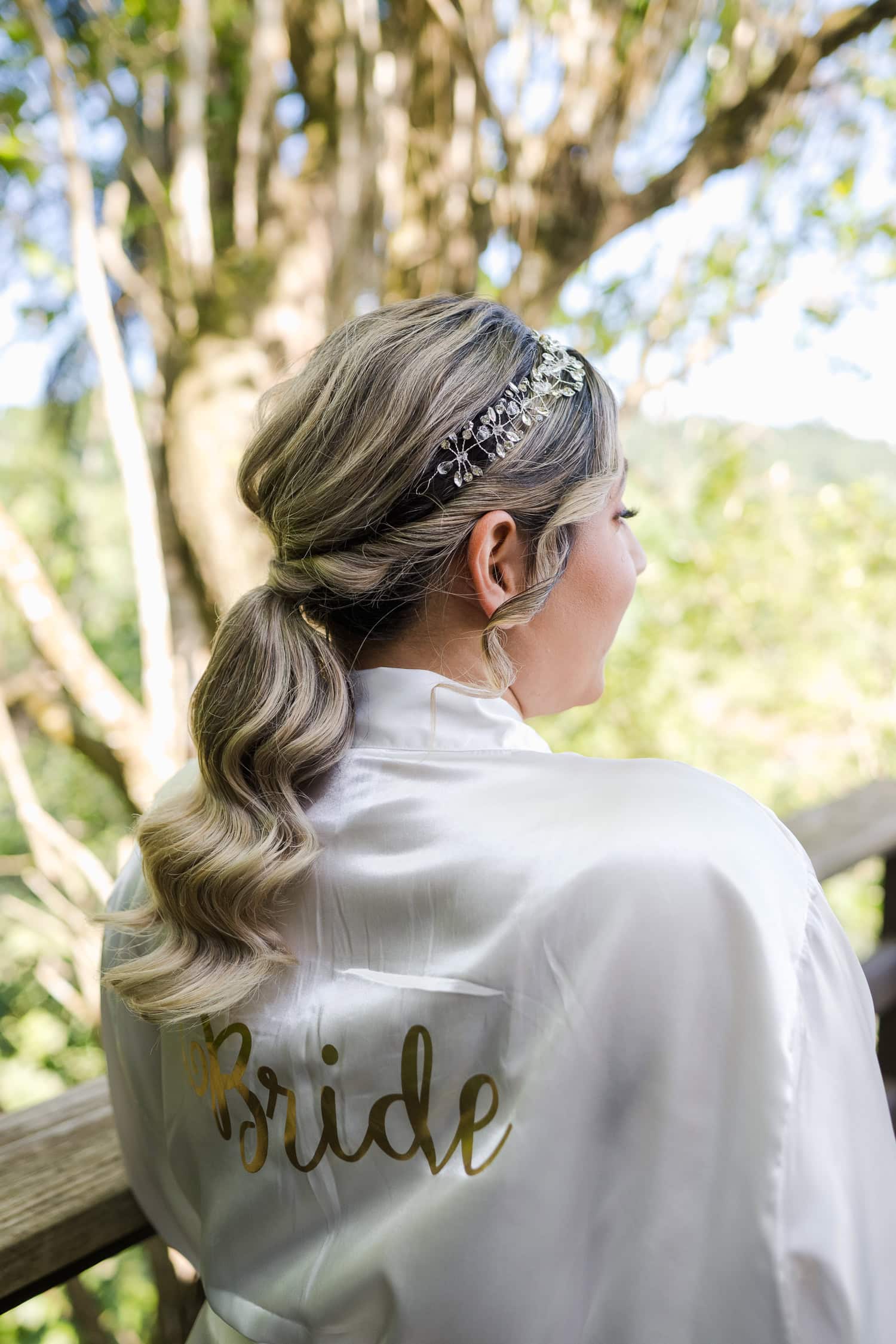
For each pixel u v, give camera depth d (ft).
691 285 12.96
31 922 13.85
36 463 17.70
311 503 2.31
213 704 2.35
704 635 18.17
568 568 2.49
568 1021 1.85
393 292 10.09
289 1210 2.25
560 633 2.53
